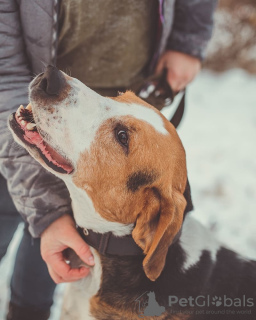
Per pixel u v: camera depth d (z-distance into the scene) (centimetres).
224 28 249
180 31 79
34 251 73
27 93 60
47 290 77
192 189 138
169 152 61
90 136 59
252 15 245
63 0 61
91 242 64
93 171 60
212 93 227
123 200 61
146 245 59
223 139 176
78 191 61
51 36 60
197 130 182
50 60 62
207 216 124
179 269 63
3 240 72
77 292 66
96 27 66
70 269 62
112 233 63
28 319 77
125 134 60
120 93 69
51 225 62
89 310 65
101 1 64
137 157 60
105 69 71
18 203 63
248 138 179
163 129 62
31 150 57
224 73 254
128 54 71
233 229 120
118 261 63
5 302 89
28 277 75
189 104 210
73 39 66
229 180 145
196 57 80
